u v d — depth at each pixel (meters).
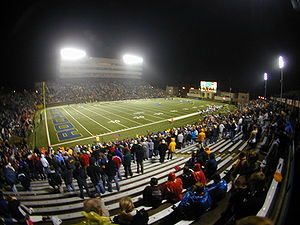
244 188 3.63
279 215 3.39
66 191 7.48
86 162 8.30
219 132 15.38
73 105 50.25
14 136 19.03
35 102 44.47
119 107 46.78
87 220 2.66
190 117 35.03
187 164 7.03
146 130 26.61
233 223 3.75
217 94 65.56
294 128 8.74
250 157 4.90
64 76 73.94
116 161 6.87
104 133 25.30
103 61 83.75
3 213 4.44
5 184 8.54
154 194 4.84
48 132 25.75
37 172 10.30
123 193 6.43
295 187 4.07
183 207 4.24
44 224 4.93
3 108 31.75
